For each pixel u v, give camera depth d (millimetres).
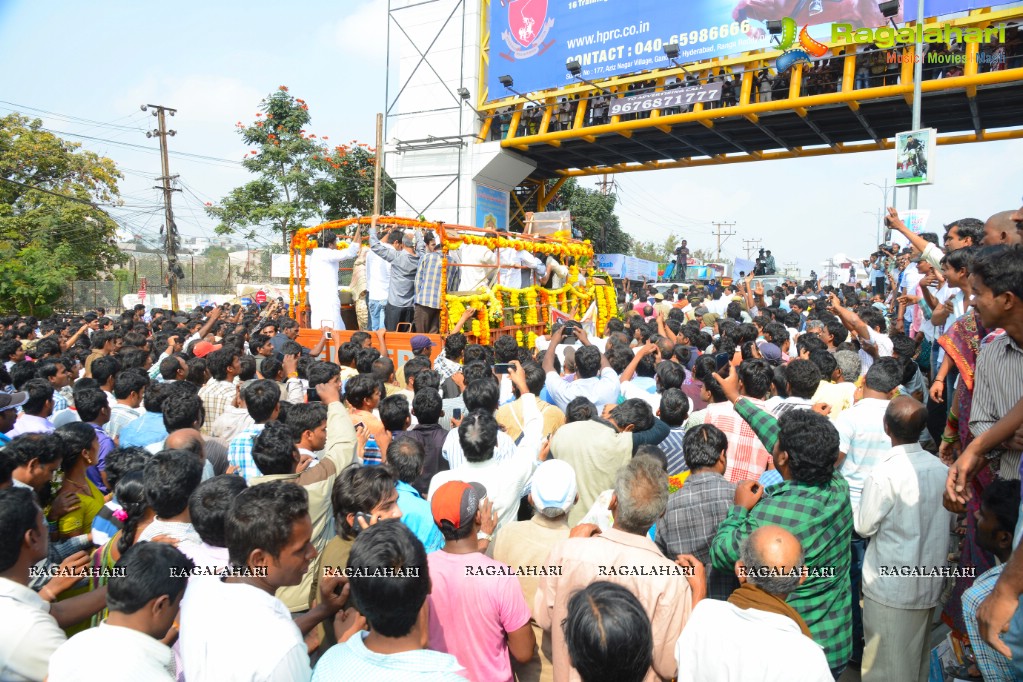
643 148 21766
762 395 4723
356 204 26125
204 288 34531
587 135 19625
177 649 2766
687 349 7250
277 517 2369
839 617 3158
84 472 3988
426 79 22859
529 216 15547
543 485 3404
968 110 16891
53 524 3676
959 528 4059
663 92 17875
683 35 17578
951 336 3668
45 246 30359
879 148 19891
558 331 6930
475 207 22328
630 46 18438
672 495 3664
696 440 3654
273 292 27438
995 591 2105
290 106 26297
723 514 3494
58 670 2129
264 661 2154
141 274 36781
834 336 7453
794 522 3076
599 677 1872
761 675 2160
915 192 12133
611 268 29328
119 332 9070
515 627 2783
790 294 19578
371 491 3020
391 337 9273
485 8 21750
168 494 3014
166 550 2297
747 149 21250
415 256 10070
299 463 3875
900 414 3465
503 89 21156
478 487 3031
